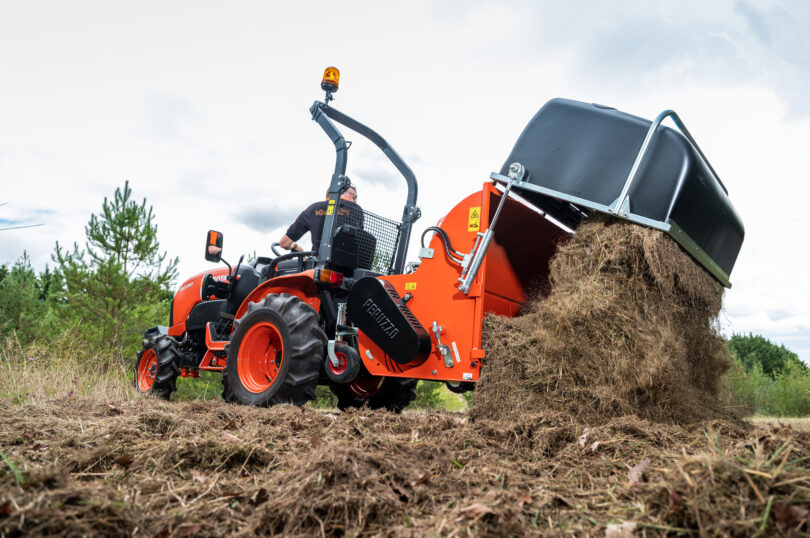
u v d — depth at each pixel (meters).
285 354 3.68
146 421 2.53
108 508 1.34
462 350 3.10
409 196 4.56
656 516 1.36
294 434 2.48
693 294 2.83
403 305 3.38
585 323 2.66
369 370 3.57
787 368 11.95
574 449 2.12
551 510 1.50
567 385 2.60
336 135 4.12
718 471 1.38
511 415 2.62
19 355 5.33
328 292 4.06
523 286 3.62
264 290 4.34
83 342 7.20
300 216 4.49
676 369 2.62
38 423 2.57
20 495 1.32
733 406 3.01
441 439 2.26
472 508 1.42
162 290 9.85
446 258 3.26
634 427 2.26
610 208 2.76
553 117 3.09
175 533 1.34
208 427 2.63
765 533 1.16
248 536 1.37
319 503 1.42
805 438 1.80
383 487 1.55
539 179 3.02
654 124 2.75
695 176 2.71
